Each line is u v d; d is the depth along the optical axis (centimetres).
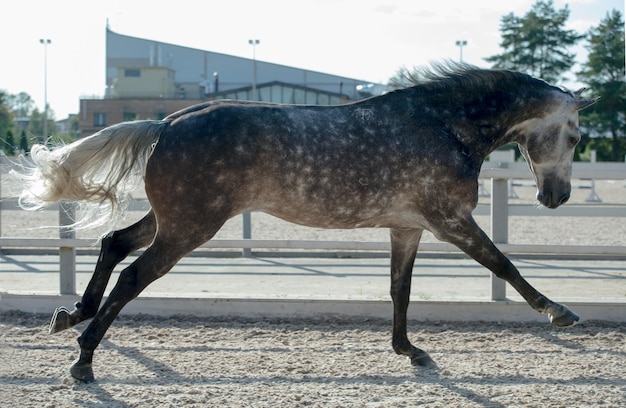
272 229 1570
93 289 561
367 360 588
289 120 527
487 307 730
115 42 5972
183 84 5419
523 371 557
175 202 511
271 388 508
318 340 655
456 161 548
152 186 514
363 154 531
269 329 693
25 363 568
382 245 780
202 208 512
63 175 517
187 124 516
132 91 5269
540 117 582
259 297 739
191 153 509
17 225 1659
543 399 485
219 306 739
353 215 539
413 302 733
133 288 511
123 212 539
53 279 962
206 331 683
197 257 1206
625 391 505
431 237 1288
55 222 1733
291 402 476
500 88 573
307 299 734
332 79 5572
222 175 512
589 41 5772
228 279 970
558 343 651
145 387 509
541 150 588
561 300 731
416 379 536
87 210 548
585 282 960
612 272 1058
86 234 1355
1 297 749
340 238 1361
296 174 521
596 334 678
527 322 727
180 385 514
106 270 564
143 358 587
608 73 5628
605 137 5622
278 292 869
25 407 463
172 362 575
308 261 1162
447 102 562
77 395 488
